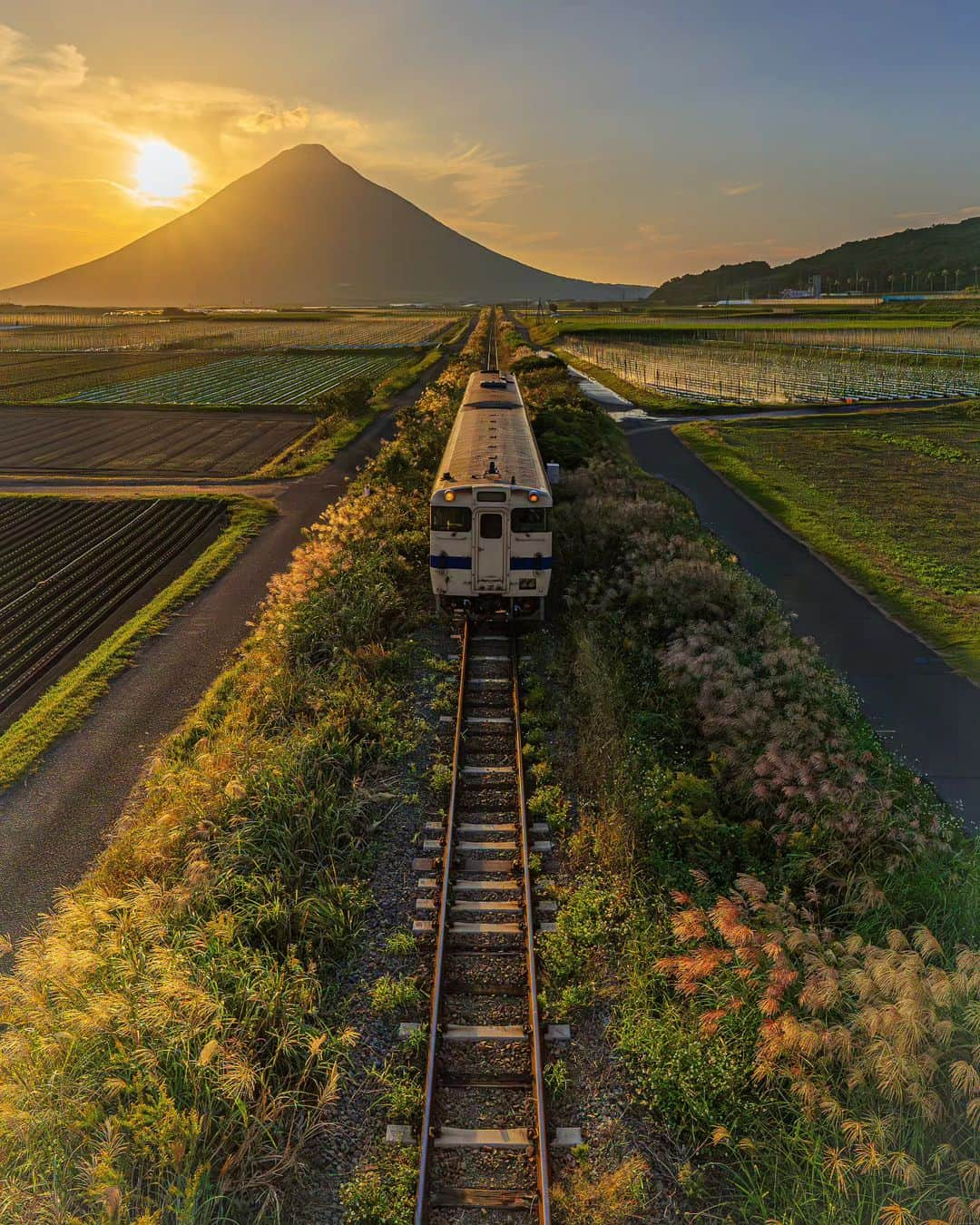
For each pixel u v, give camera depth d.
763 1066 7.96
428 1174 7.78
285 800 12.47
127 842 12.55
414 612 20.78
